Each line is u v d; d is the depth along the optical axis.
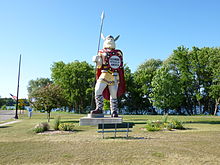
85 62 56.66
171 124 15.67
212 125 18.61
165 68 42.88
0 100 76.75
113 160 7.09
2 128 16.62
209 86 44.31
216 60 42.00
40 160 7.16
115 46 17.23
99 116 16.34
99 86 16.53
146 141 10.55
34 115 38.69
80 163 6.77
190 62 44.81
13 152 8.35
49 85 25.12
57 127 14.99
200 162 6.92
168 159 7.25
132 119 25.50
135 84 53.66
